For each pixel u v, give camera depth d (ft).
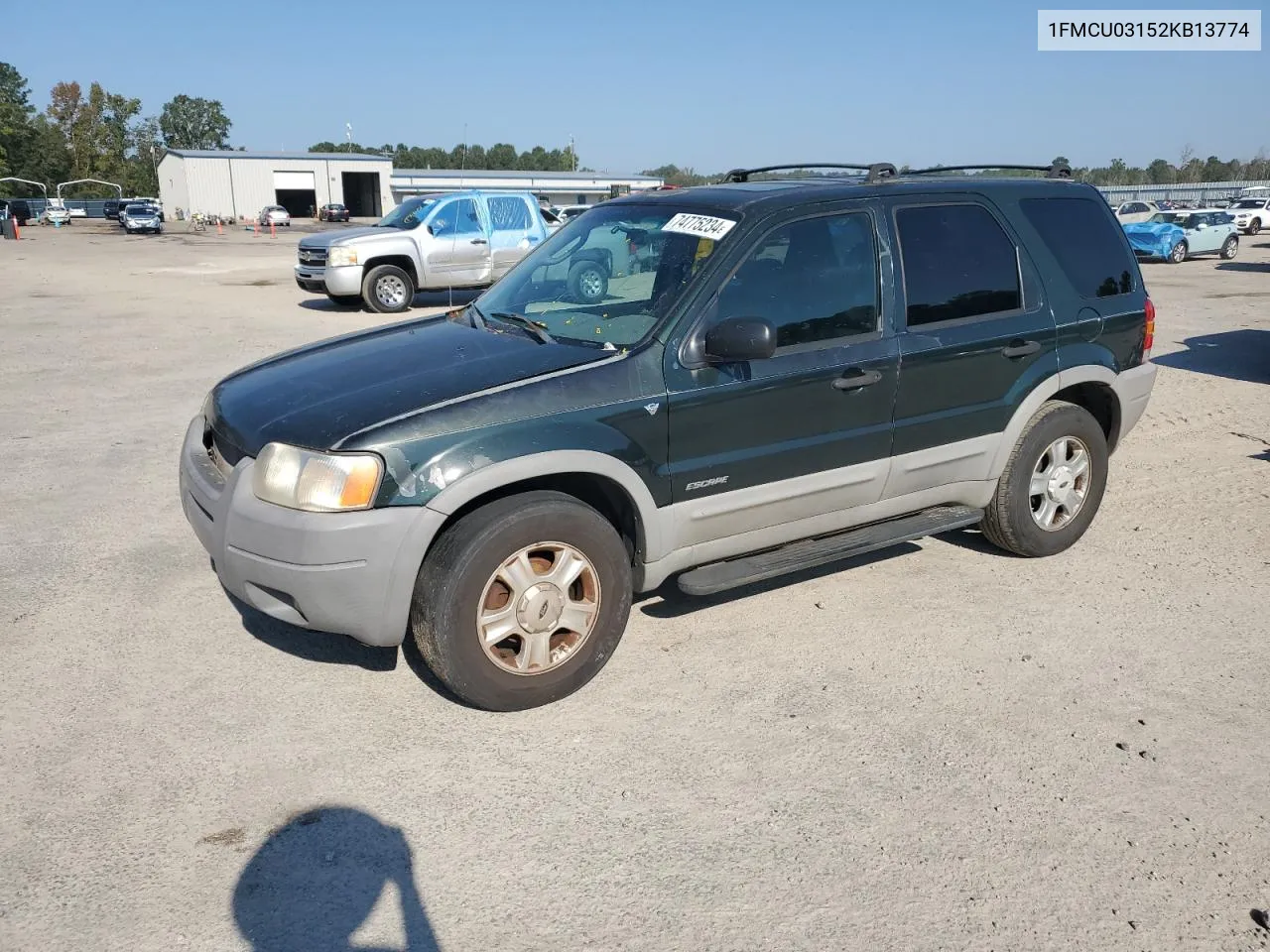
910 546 17.72
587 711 12.09
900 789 10.61
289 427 11.37
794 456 13.52
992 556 17.29
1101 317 16.66
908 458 14.71
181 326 45.57
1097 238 17.15
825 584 15.99
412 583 11.10
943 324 14.75
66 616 14.44
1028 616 14.90
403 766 10.87
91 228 189.37
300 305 55.83
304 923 8.55
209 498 11.98
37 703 12.00
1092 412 17.90
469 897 8.91
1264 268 79.71
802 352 13.38
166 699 12.17
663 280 13.15
